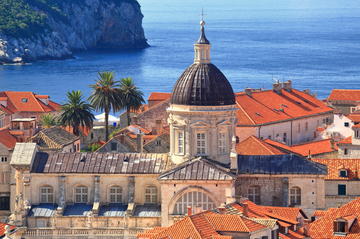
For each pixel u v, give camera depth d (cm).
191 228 17512
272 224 18325
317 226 19962
